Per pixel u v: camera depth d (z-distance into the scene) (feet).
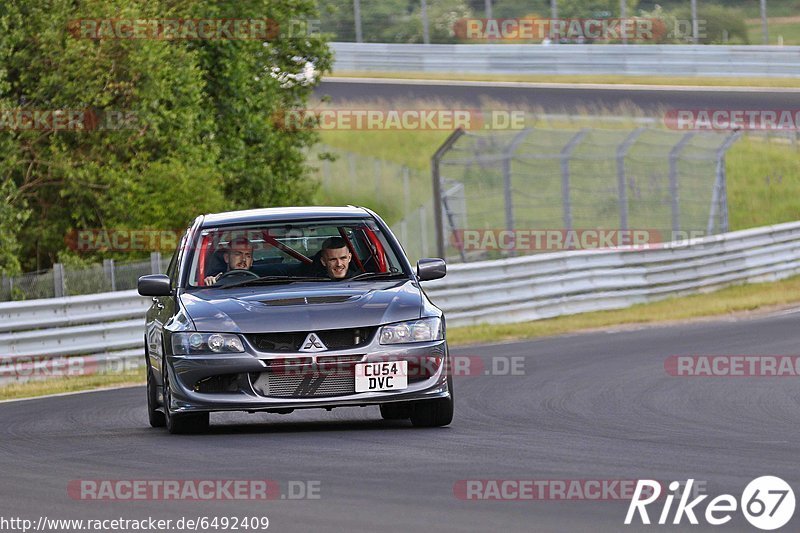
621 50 498.69
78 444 99.96
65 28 280.51
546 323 244.42
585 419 109.81
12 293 226.58
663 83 487.20
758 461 82.33
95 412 131.23
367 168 453.99
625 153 319.47
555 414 114.21
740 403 120.98
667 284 285.84
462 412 116.47
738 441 93.45
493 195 408.67
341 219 110.73
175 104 298.76
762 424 104.88
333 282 106.63
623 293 274.57
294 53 370.94
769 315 238.89
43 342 185.57
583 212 393.29
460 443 92.27
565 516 63.82
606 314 262.47
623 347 186.80
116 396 150.20
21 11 280.72
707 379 143.13
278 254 110.42
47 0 281.54
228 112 338.13
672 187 333.83
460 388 140.36
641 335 208.13
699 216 376.07
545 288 259.80
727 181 462.19
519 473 77.61
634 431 100.42
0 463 90.17
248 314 98.89
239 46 337.31
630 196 393.70
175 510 68.49
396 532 60.49
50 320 189.16
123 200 278.67
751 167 469.57
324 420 113.80
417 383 98.43
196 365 97.40
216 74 335.06
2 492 76.43
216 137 335.06
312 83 377.09
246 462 84.48
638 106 452.35
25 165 286.66
